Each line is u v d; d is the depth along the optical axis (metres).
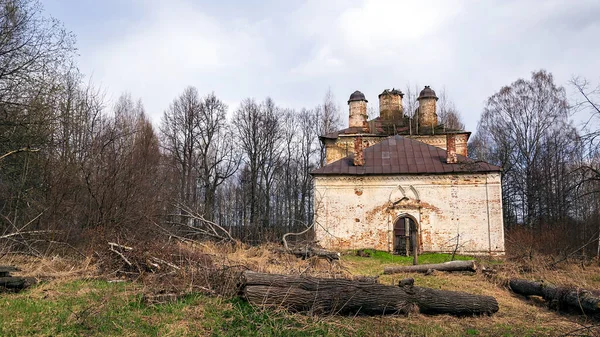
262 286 8.42
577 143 12.99
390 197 24.77
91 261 11.88
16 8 16.31
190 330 7.19
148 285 9.41
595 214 23.16
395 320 8.57
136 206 16.34
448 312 9.32
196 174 41.75
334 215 24.94
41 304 8.16
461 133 31.41
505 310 10.15
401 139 27.95
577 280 13.48
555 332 8.23
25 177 16.44
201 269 9.66
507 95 38.38
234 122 43.84
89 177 16.77
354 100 35.12
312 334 7.30
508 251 23.44
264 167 43.44
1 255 12.02
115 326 7.08
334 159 32.84
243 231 21.70
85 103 21.83
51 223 14.47
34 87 17.02
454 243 23.80
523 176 38.81
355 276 12.75
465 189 24.22
